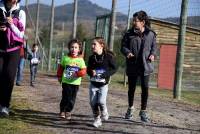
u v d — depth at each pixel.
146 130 10.15
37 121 10.27
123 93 18.42
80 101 13.95
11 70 9.87
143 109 10.95
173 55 31.78
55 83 21.09
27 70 32.34
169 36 31.94
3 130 9.06
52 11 38.41
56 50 40.56
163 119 11.90
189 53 32.38
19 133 8.92
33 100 13.63
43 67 42.06
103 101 10.02
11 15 9.80
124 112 12.30
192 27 32.12
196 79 32.41
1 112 10.19
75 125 10.13
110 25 21.06
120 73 40.84
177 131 10.41
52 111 11.73
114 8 20.94
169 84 31.70
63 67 10.61
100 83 9.95
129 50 10.73
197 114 13.72
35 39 41.34
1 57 9.85
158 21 31.88
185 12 19.00
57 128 9.71
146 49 10.74
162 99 17.83
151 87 31.52
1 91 10.04
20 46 9.98
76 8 32.28
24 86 18.53
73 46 10.52
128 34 10.88
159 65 31.72
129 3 24.62
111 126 10.26
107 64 9.94
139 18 10.73
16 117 10.51
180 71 19.20
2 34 9.71
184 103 17.09
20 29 9.86
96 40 9.91
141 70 10.75
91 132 9.52
